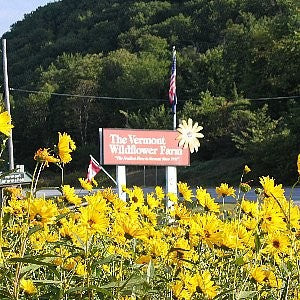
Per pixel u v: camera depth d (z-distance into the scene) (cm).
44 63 6650
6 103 2345
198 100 4597
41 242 339
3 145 279
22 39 7556
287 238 304
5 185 493
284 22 4122
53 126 5472
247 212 350
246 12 6347
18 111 5541
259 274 289
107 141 1532
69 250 318
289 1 5259
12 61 7069
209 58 5175
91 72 5653
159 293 280
